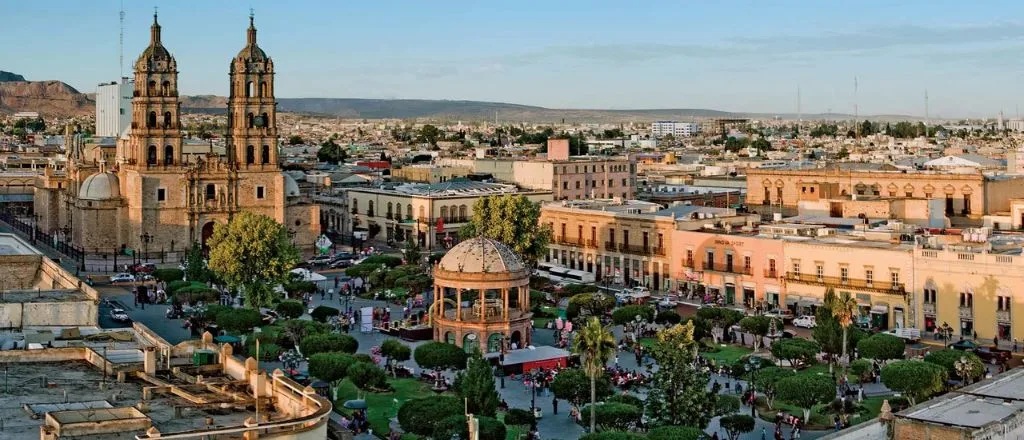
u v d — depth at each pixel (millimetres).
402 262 196500
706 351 132875
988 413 72500
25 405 59469
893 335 125812
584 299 148875
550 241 199625
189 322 142750
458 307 134875
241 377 66375
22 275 112750
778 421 98875
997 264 134375
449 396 95188
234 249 155625
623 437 82125
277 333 133250
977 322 136500
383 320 148500
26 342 78375
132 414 56844
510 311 138500
